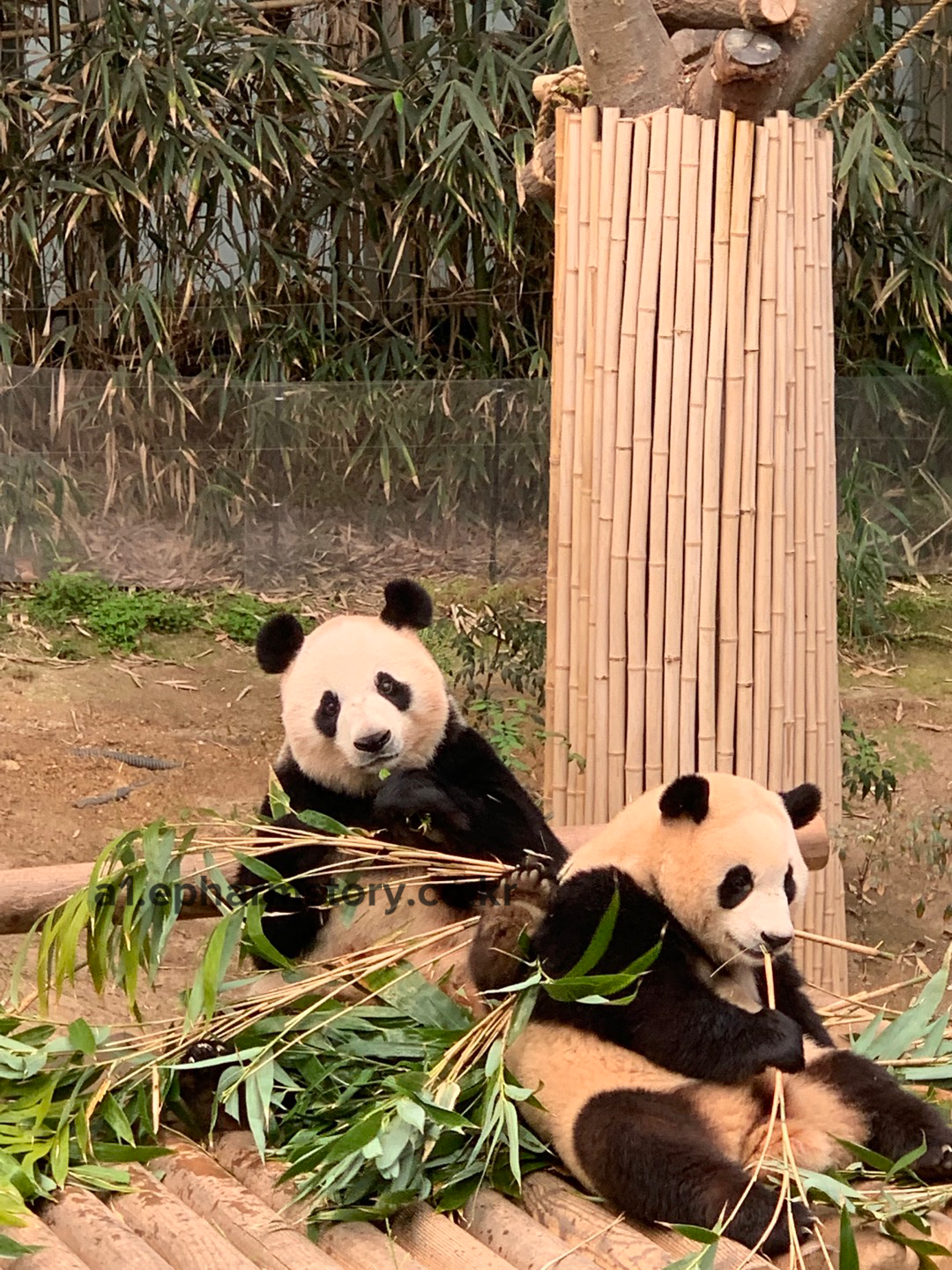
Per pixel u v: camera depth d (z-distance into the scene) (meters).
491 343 8.91
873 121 7.41
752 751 5.02
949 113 9.07
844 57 7.69
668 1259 3.68
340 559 8.51
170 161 7.61
